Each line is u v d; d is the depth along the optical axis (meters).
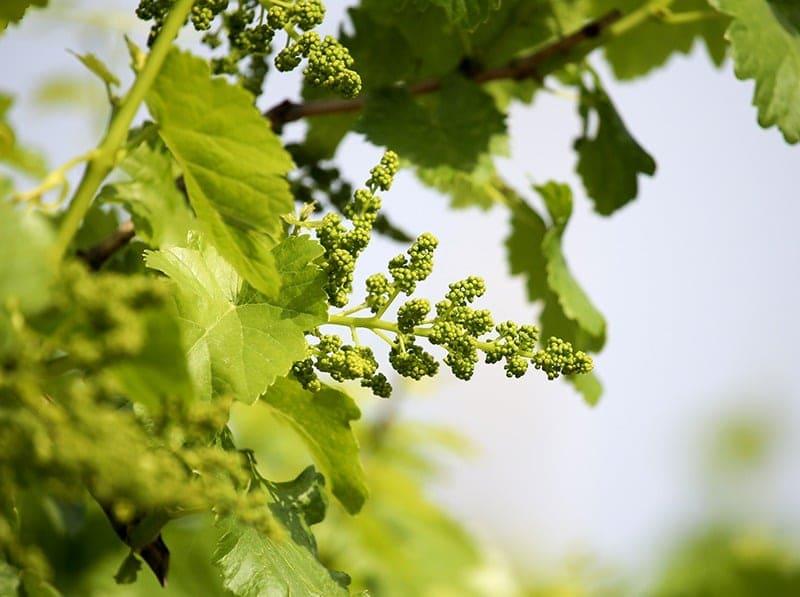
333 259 1.54
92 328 1.39
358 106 1.77
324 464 1.59
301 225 1.55
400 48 1.80
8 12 1.64
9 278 1.38
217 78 1.47
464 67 1.81
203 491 1.43
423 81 1.81
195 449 1.46
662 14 1.83
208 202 1.50
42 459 1.37
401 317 1.52
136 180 1.60
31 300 1.38
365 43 1.80
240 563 1.53
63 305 1.38
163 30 1.47
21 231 1.39
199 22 1.56
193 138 1.49
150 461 1.40
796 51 1.74
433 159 1.77
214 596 1.85
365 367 1.53
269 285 1.51
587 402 1.84
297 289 1.54
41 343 1.40
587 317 1.81
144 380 1.40
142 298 1.38
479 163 1.78
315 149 1.80
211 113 1.48
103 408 1.38
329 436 1.58
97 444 1.38
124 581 1.55
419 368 1.53
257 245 1.50
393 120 1.77
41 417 1.38
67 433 1.38
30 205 1.44
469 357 1.52
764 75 1.72
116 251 1.65
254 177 1.49
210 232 1.51
